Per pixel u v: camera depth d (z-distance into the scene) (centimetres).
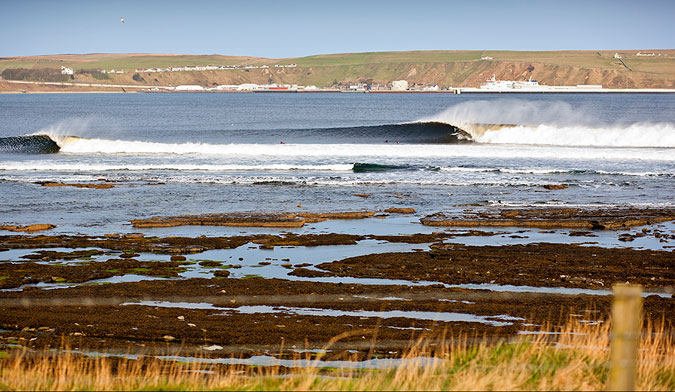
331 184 8338
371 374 2253
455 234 5575
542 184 8294
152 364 2594
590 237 5488
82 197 7369
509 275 4197
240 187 8100
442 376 2006
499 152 11425
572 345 2533
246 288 3878
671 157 10769
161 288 3866
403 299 3669
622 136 12631
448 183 8419
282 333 3062
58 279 4056
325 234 5500
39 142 12238
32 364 2566
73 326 3152
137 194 7569
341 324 3206
